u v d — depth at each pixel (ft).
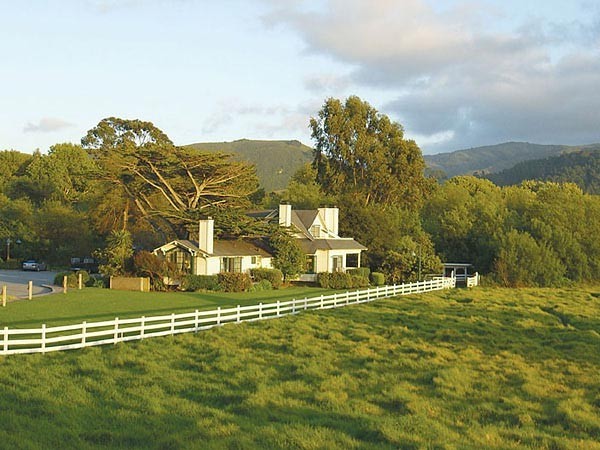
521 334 100.73
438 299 152.66
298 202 306.35
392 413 54.13
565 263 236.22
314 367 69.92
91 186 299.99
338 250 208.54
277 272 184.65
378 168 287.07
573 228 245.65
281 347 82.84
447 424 51.31
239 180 214.07
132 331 93.86
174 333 91.97
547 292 187.73
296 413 52.42
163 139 392.27
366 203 280.92
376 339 90.48
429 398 59.52
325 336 93.15
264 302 140.56
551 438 47.60
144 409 51.29
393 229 239.50
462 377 67.72
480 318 116.16
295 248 196.24
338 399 57.00
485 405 56.85
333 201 252.21
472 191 360.28
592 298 171.01
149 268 168.04
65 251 262.47
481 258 244.22
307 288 186.09
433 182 302.86
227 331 94.58
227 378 64.13
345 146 290.56
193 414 50.37
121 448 41.52
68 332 91.45
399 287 162.20
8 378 59.41
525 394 62.54
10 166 386.52
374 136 297.12
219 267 178.19
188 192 209.97
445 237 262.06
